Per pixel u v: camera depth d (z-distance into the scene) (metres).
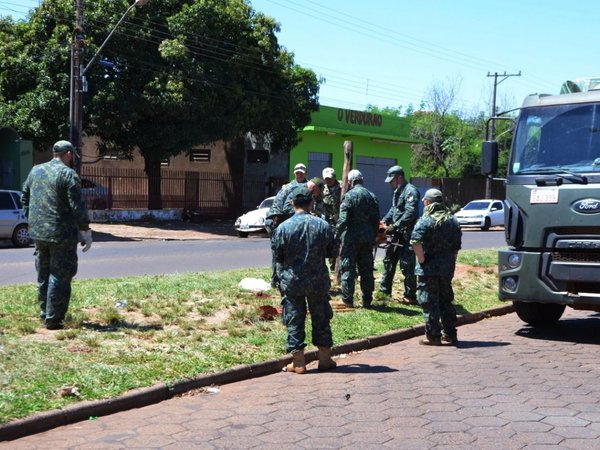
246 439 5.07
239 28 31.95
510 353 8.18
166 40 29.05
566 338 9.22
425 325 8.63
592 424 5.47
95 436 5.12
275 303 9.90
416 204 10.59
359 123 42.00
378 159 44.66
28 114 27.28
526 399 6.16
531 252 8.72
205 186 35.91
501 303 11.73
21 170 26.34
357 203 9.91
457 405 5.97
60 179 7.49
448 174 56.12
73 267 7.71
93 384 5.96
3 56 27.75
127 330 7.77
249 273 12.76
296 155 38.16
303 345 7.14
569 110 8.83
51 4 28.05
